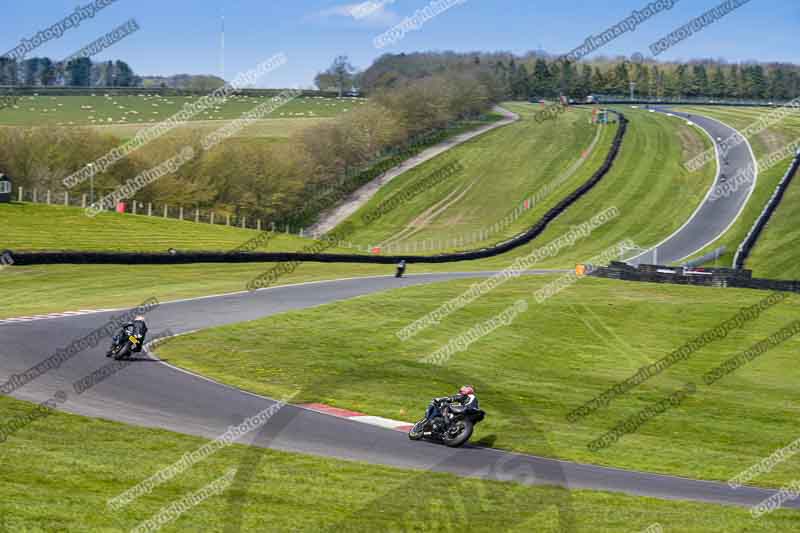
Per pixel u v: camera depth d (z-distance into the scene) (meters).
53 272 41.62
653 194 90.75
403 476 13.95
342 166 103.31
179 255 48.78
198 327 29.66
